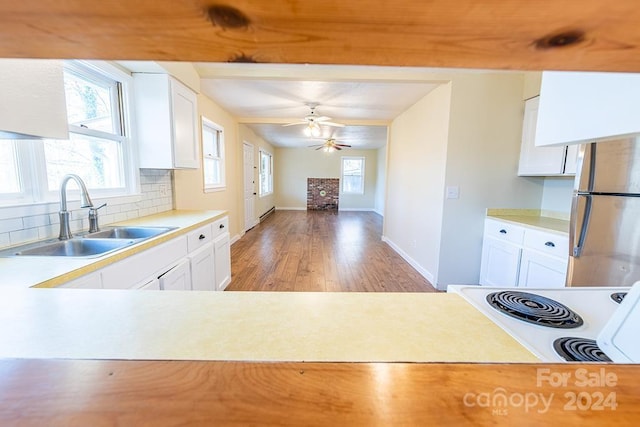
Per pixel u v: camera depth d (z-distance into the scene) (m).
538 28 0.31
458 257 3.07
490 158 2.93
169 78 2.38
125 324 0.66
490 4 0.28
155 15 0.30
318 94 3.52
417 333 0.64
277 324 0.67
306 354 0.55
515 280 2.57
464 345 0.60
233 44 0.36
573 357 0.59
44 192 1.63
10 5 0.29
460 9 0.28
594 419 0.30
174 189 3.06
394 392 0.33
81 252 1.64
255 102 3.96
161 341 0.59
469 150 2.92
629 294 0.62
